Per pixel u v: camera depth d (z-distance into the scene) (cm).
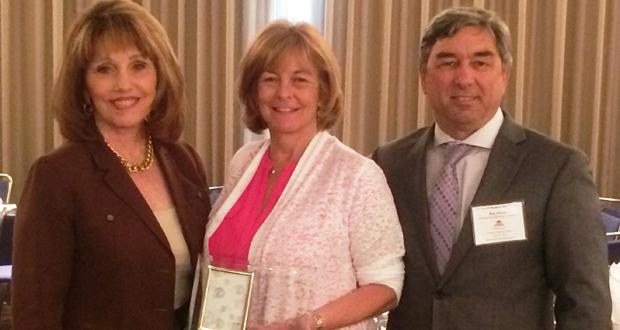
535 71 514
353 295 165
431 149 191
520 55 502
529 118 518
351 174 170
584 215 164
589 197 167
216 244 174
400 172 190
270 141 190
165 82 181
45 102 491
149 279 169
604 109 518
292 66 174
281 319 161
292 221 165
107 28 170
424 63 188
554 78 506
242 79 182
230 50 491
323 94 179
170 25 489
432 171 189
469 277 172
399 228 176
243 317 160
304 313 160
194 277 179
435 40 183
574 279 161
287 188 172
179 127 189
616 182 524
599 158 521
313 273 162
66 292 168
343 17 501
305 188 169
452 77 179
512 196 172
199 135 499
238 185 181
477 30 178
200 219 185
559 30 501
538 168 172
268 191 179
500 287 171
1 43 479
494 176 175
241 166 190
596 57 507
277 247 163
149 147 186
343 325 162
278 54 173
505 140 179
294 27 177
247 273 162
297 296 162
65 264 165
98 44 170
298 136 180
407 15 504
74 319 169
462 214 178
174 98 185
